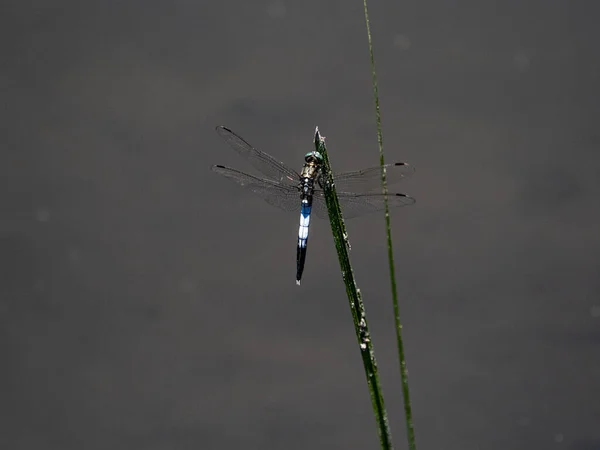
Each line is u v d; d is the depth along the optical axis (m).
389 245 0.47
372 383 0.55
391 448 0.53
